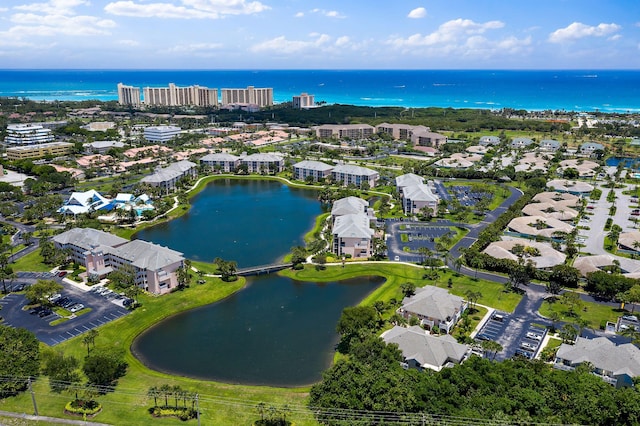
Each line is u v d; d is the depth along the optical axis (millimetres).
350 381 129875
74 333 170625
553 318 172375
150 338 173625
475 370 135750
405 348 152000
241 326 182000
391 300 191750
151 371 152750
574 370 139625
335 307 196625
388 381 128625
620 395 120938
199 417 125375
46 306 189250
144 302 195000
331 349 166500
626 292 184375
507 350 159375
